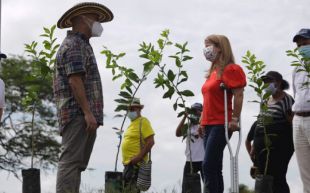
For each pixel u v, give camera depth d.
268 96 8.59
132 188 8.06
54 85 7.21
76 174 7.10
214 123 7.86
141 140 10.05
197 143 10.94
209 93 7.91
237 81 7.79
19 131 39.28
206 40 8.05
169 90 8.77
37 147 39.44
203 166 7.86
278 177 9.02
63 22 7.54
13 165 39.62
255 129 9.16
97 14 7.45
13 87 39.78
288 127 9.01
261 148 9.01
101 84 7.31
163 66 8.95
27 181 8.05
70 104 7.10
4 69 40.78
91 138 7.21
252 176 8.98
